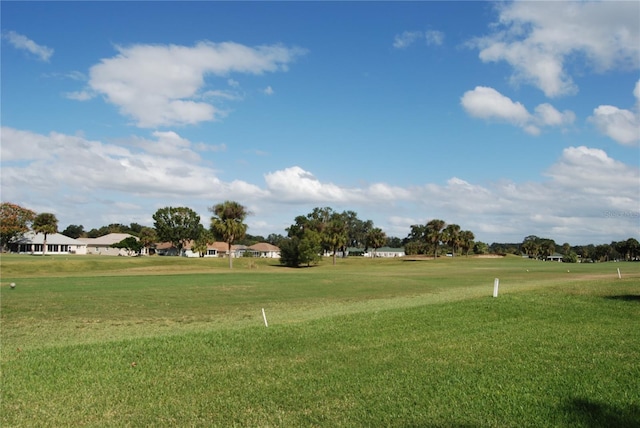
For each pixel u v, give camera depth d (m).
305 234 105.62
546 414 7.80
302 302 32.12
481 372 10.12
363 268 91.56
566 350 11.80
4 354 13.84
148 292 37.88
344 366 10.91
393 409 8.20
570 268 78.62
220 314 26.53
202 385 9.80
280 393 9.19
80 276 56.78
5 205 129.38
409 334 14.20
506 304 19.12
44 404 8.86
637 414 7.75
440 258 132.88
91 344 14.15
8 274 62.06
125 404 8.83
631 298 20.77
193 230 158.00
